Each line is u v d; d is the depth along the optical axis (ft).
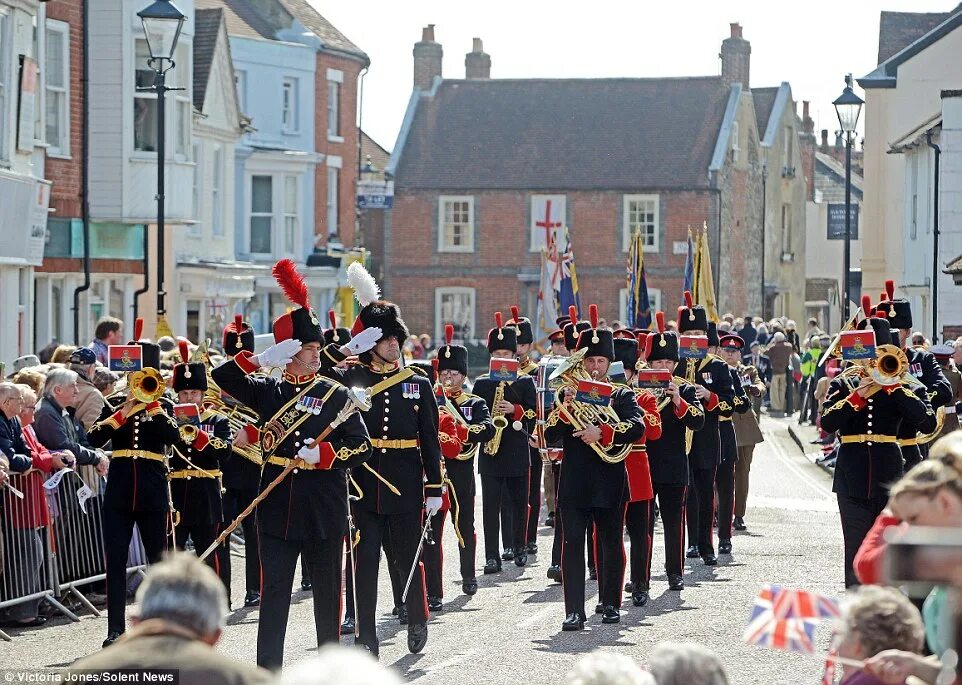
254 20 234.99
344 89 245.86
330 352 56.80
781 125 347.77
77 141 137.39
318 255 230.89
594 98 309.22
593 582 74.49
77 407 69.31
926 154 189.26
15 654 57.11
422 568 56.03
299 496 50.78
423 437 55.57
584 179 298.15
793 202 359.66
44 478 63.87
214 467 66.18
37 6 120.88
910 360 66.33
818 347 179.22
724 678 27.58
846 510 61.62
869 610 29.01
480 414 71.05
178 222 149.18
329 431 50.55
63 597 67.05
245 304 213.05
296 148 233.55
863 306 63.72
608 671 26.18
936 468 32.22
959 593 28.32
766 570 76.23
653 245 295.89
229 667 26.02
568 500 60.39
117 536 58.70
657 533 91.50
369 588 54.34
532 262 299.58
